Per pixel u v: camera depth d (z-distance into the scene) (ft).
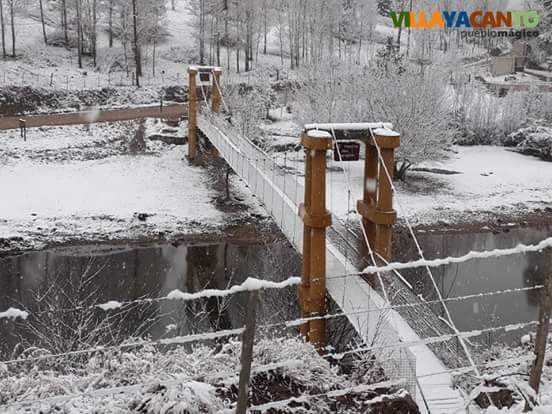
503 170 98.02
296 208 45.19
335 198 78.64
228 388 16.17
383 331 24.44
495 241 72.79
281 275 57.26
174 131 102.58
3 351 33.94
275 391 16.71
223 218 75.46
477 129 114.21
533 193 88.22
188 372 16.34
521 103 117.29
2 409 14.56
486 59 166.91
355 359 20.97
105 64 137.39
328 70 101.81
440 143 89.81
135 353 20.01
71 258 62.54
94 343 27.40
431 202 82.84
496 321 45.85
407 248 68.69
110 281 56.65
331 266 36.27
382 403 16.76
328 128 35.22
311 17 146.10
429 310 23.81
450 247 69.72
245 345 10.88
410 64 96.02
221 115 91.35
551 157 104.88
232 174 86.28
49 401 12.96
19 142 92.84
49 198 75.61
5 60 125.18
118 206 75.61
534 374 13.43
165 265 62.28
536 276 58.59
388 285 30.78
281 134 107.24
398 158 87.35
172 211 75.97
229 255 65.67
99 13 142.31
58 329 27.43
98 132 100.89
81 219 71.67
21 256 62.49
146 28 134.10
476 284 55.83
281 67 149.59
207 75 93.56
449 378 19.75
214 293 10.85
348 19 165.68
